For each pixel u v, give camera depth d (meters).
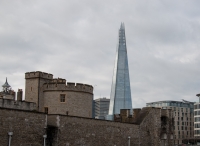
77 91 61.41
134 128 60.25
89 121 49.78
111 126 54.47
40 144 41.78
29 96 64.44
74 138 46.62
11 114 38.28
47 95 62.12
